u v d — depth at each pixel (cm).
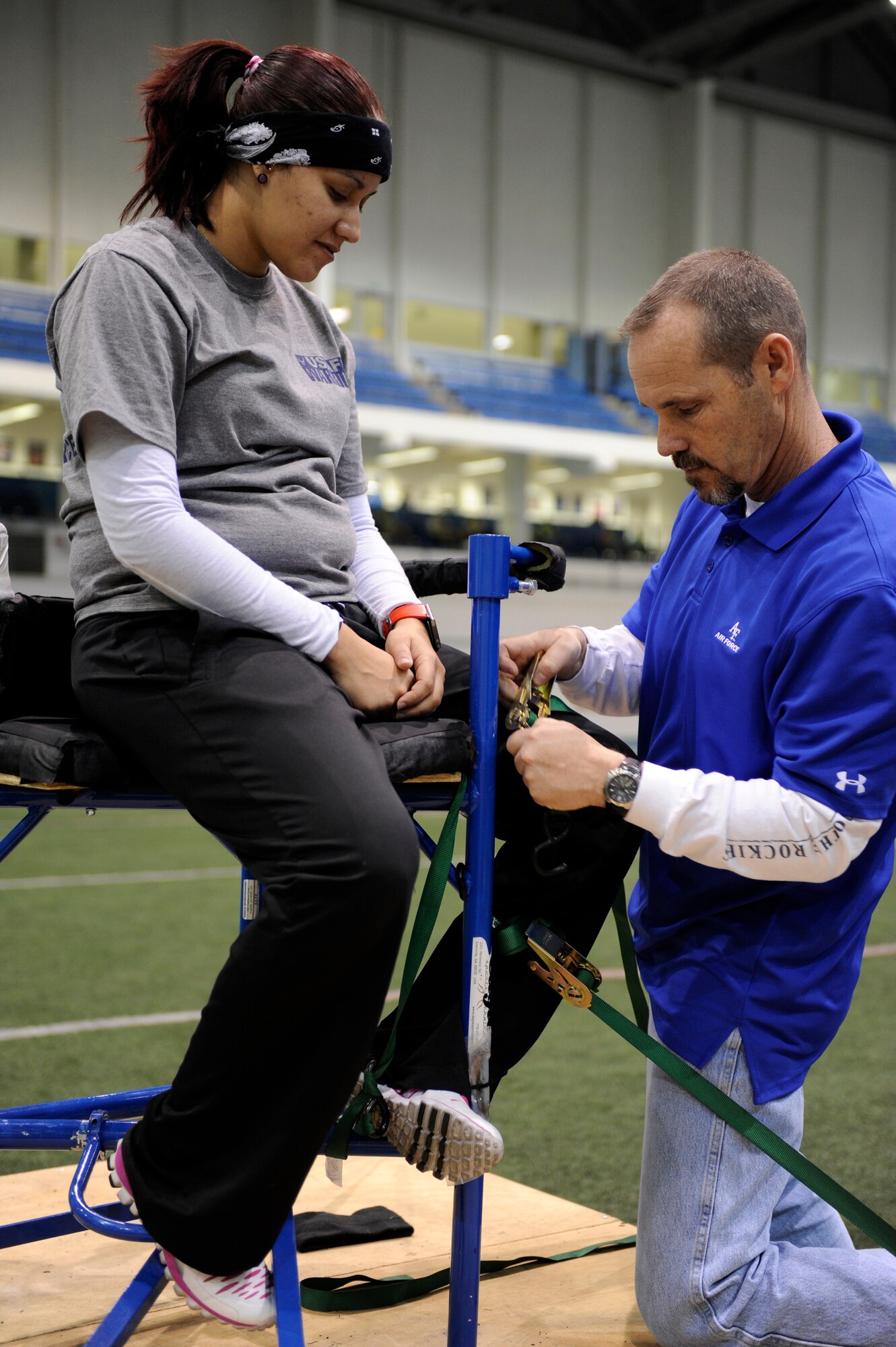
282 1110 125
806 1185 153
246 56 143
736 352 145
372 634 152
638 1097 313
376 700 140
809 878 145
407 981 143
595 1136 280
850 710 142
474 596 148
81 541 146
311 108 136
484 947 148
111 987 406
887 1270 155
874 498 153
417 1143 139
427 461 1809
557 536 1734
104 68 1309
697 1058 156
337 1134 147
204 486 143
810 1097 314
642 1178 161
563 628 182
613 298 1669
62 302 140
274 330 150
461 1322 148
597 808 163
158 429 133
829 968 156
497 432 1478
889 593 143
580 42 1572
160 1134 128
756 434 151
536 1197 223
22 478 1470
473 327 1589
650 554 1789
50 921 519
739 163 1714
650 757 170
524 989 159
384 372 1506
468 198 1554
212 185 145
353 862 121
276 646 135
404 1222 205
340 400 158
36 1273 186
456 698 158
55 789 140
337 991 123
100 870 670
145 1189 129
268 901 124
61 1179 223
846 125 1775
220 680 131
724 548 164
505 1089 320
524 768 148
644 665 177
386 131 141
